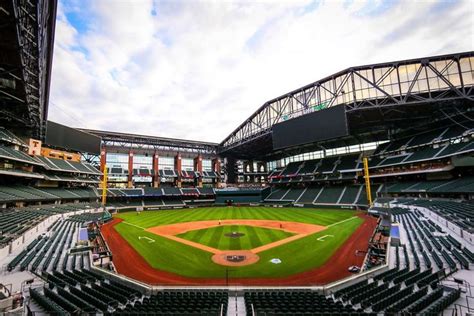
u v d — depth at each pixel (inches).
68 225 1136.2
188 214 2004.2
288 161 3257.9
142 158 2893.7
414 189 1747.0
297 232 1146.0
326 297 469.1
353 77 1878.7
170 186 2970.0
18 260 619.2
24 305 394.6
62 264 651.5
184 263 733.3
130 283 552.1
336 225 1304.1
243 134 2878.9
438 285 467.8
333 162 2591.0
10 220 981.2
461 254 624.1
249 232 1171.9
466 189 1365.7
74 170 1964.8
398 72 1755.7
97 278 558.6
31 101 1195.3
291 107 2393.0
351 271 650.2
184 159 3176.7
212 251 856.3
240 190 3006.9
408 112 1867.6
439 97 1590.8
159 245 949.8
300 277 620.7
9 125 1571.1
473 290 454.6
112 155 2691.9
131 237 1100.5
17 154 1439.5
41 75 963.3
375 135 2364.7
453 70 1605.6
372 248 768.9
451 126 1827.0
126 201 2556.6
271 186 3171.8
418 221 1069.1
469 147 1440.7
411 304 401.1
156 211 2317.9
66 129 2006.6
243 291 507.8
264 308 403.5
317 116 2010.3
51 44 908.6
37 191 1598.2
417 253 698.8
